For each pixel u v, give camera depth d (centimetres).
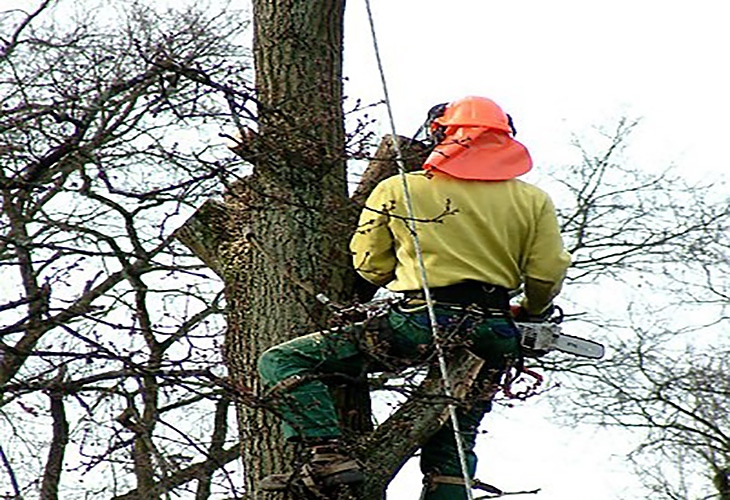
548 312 1079
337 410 1081
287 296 1104
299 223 1091
